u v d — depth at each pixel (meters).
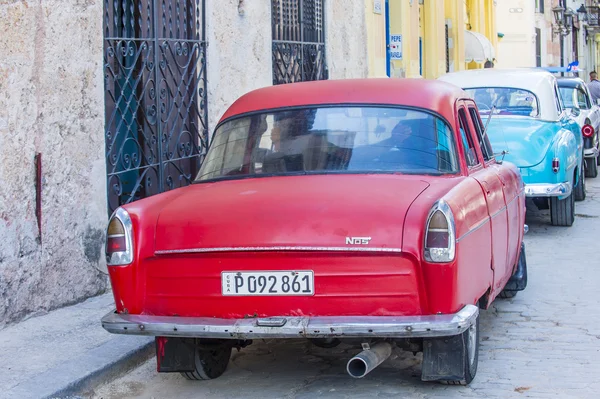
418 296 5.12
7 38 7.22
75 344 6.78
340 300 5.18
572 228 12.86
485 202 6.09
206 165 6.43
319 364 6.59
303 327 5.11
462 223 5.35
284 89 6.67
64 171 7.89
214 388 6.11
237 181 6.08
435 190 5.48
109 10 8.80
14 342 6.83
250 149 6.28
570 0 53.00
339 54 16.23
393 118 6.19
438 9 26.75
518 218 7.73
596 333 7.29
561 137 12.03
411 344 5.75
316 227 5.18
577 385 5.96
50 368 6.18
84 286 8.16
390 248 5.09
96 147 8.34
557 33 46.81
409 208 5.20
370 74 18.73
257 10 12.48
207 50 11.11
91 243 8.26
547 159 11.73
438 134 6.10
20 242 7.36
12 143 7.28
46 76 7.66
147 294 5.51
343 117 6.25
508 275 7.38
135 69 9.56
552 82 13.08
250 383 6.19
